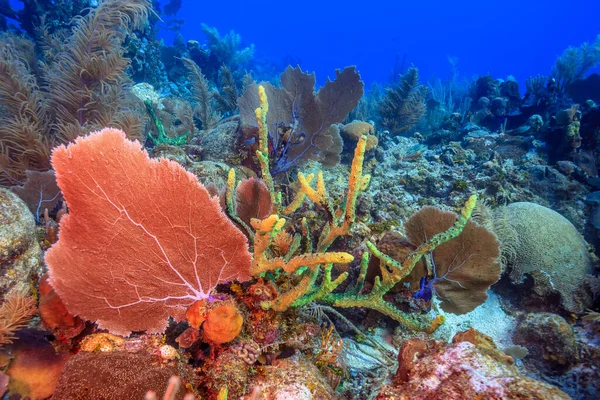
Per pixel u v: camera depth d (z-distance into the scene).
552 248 1.71
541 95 3.79
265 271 0.82
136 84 3.90
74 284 0.68
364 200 1.80
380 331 1.31
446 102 5.49
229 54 5.55
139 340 0.76
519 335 1.43
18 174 1.58
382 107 3.88
